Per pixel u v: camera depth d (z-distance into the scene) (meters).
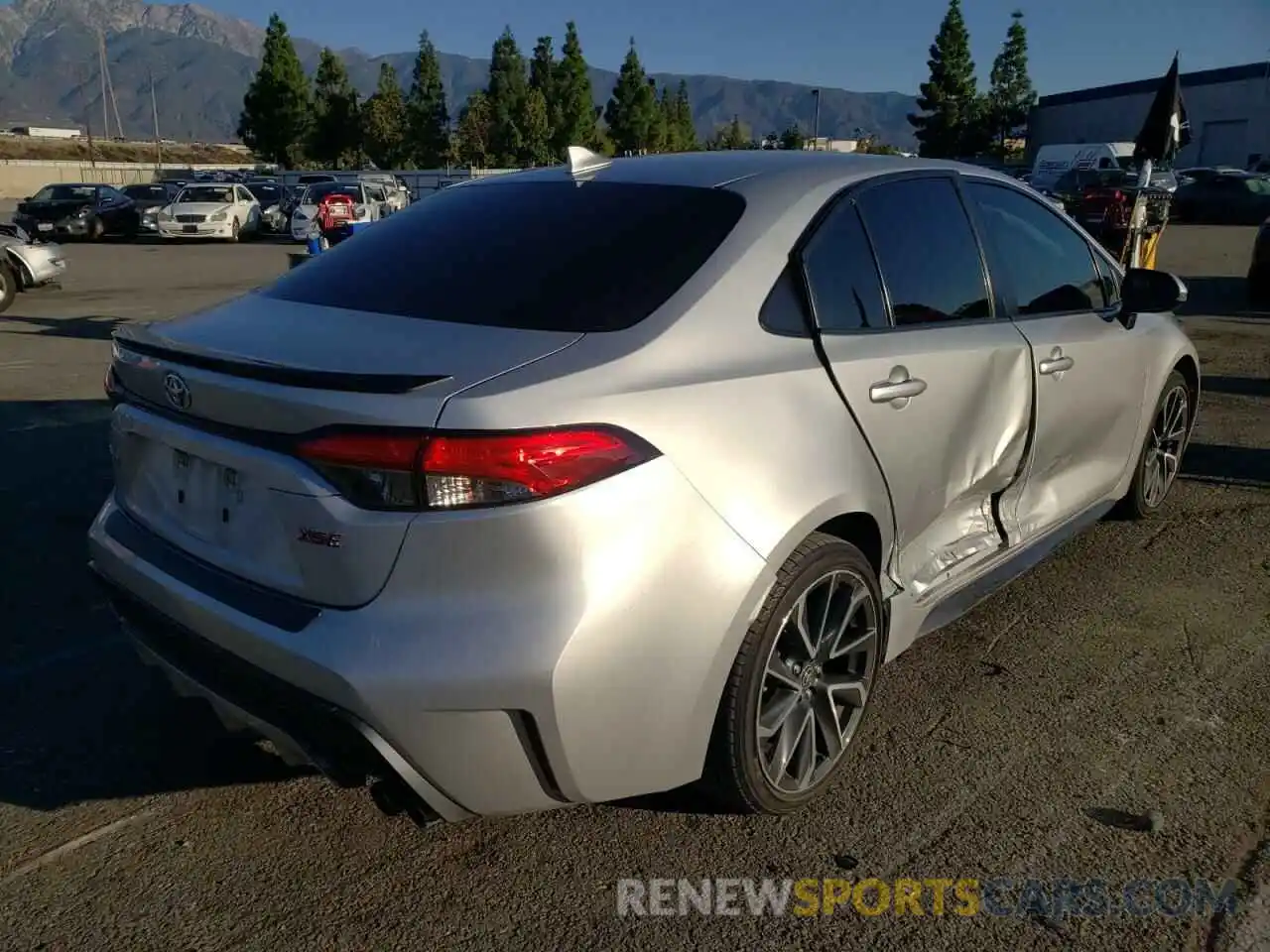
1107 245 15.88
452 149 56.34
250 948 2.40
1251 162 47.12
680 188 3.08
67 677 3.62
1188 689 3.57
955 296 3.42
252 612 2.38
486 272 2.85
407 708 2.19
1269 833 2.80
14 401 7.82
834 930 2.46
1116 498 4.72
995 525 3.78
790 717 2.77
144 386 2.72
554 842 2.77
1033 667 3.72
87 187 28.64
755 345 2.69
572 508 2.21
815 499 2.64
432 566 2.19
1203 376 8.72
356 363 2.41
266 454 2.36
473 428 2.16
